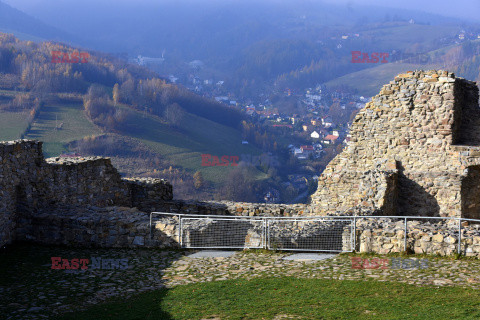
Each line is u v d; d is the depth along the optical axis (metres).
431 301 13.34
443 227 19.16
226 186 138.12
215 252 20.42
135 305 14.27
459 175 27.09
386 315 12.48
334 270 16.97
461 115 29.72
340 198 28.02
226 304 14.09
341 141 197.38
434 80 27.83
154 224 21.38
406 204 28.12
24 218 22.08
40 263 18.94
